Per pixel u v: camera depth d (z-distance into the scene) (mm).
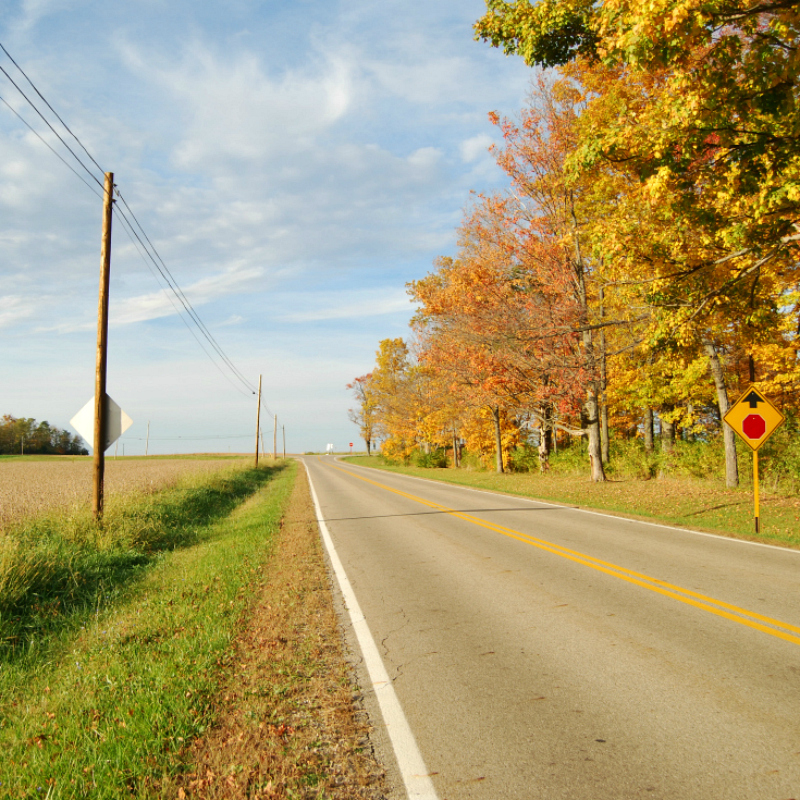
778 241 9109
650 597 6273
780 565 7695
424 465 45938
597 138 8883
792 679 4074
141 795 2922
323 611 6227
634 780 2930
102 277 11797
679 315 10633
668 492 16750
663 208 9469
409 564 8539
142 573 8789
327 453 150625
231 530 12773
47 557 8195
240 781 3053
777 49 7285
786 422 16078
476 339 21547
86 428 11555
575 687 4074
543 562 8266
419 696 4031
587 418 21750
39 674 4828
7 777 3203
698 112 7602
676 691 3949
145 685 4270
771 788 2818
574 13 9344
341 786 2984
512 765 3119
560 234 18812
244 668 4605
